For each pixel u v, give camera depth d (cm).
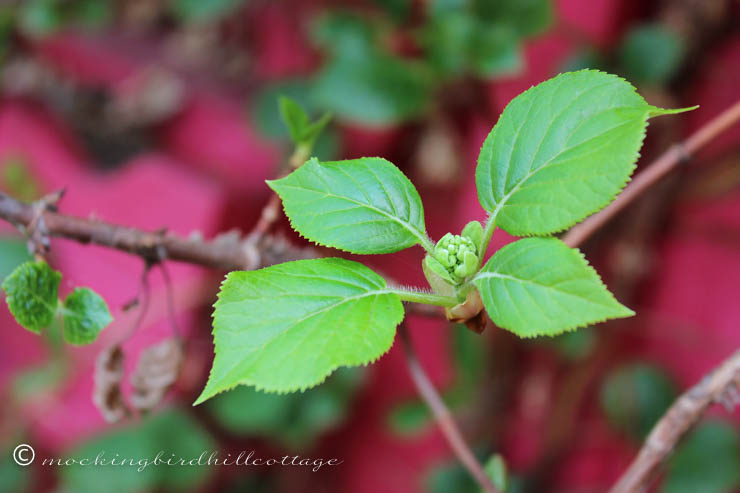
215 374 48
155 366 56
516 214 48
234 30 133
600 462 111
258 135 104
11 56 139
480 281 48
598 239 103
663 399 100
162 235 54
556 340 100
